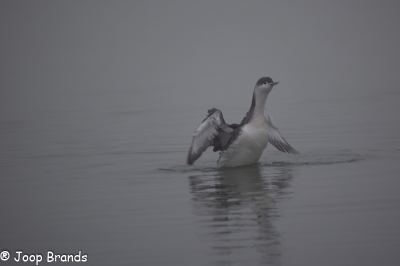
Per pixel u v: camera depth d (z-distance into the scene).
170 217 9.48
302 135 17.83
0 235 8.98
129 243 8.40
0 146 17.75
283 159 14.16
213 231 8.72
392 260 7.54
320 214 9.31
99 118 23.94
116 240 8.55
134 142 17.64
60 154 16.00
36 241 8.67
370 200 9.95
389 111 21.98
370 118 20.55
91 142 17.95
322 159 13.86
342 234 8.40
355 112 22.17
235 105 26.38
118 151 16.19
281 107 24.73
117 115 24.73
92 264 7.75
